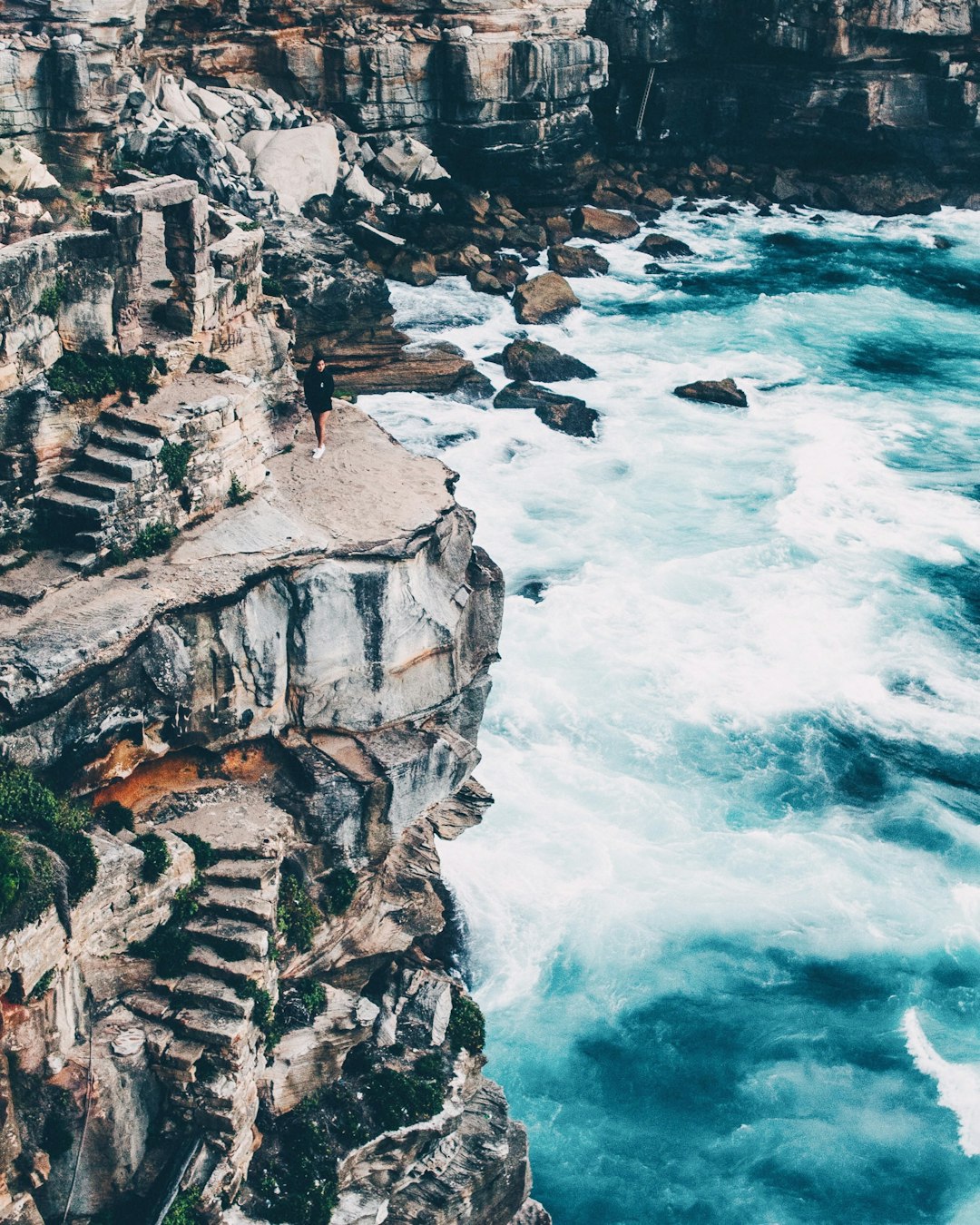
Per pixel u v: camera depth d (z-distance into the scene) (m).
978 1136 35.38
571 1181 34.34
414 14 82.00
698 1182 34.41
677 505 57.25
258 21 78.44
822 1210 33.84
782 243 87.75
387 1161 30.02
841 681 48.53
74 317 31.25
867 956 39.59
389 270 74.25
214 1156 27.28
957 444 63.75
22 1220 25.30
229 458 33.38
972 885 41.75
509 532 54.38
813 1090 36.34
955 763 45.62
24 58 55.50
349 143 80.19
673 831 42.81
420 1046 31.86
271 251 63.56
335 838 32.19
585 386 66.12
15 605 29.39
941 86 94.88
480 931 39.31
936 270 85.12
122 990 27.52
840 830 43.28
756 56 95.12
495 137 84.50
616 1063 36.84
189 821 30.52
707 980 38.81
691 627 50.31
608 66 92.75
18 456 30.45
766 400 66.44
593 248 83.62
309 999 30.20
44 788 27.47
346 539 32.69
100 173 58.84
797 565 54.03
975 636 51.06
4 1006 24.58
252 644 31.42
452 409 61.75
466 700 37.44
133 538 31.30
